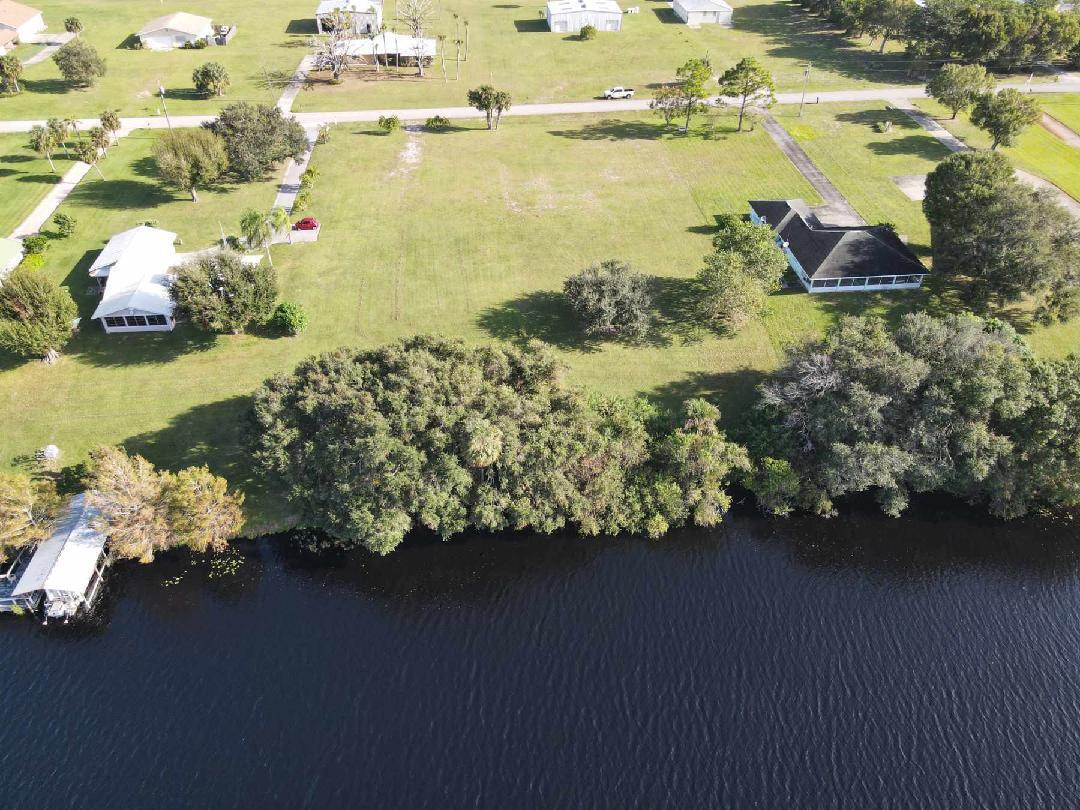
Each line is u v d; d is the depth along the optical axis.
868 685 52.28
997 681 52.69
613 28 163.12
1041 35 134.50
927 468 61.59
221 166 98.88
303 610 56.72
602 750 48.34
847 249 84.94
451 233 94.88
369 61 146.00
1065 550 62.50
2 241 86.25
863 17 150.75
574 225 96.81
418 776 46.91
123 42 151.62
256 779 46.56
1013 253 75.44
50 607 55.22
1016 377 61.34
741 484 65.69
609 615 56.69
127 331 78.38
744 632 55.62
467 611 56.91
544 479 58.50
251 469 64.69
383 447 55.72
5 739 48.12
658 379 73.75
